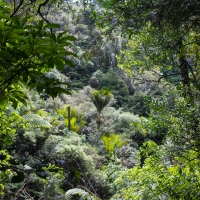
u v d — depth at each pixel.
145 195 2.37
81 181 4.66
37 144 4.51
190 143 2.27
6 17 0.67
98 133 8.41
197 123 2.21
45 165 0.84
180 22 2.09
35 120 4.39
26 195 2.85
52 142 4.85
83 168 4.87
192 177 2.09
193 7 1.91
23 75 0.77
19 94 0.91
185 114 2.20
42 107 8.65
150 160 2.48
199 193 1.94
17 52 0.71
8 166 0.81
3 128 1.83
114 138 7.34
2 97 0.88
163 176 2.24
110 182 5.04
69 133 6.31
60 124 6.71
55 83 0.83
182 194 1.99
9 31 0.67
